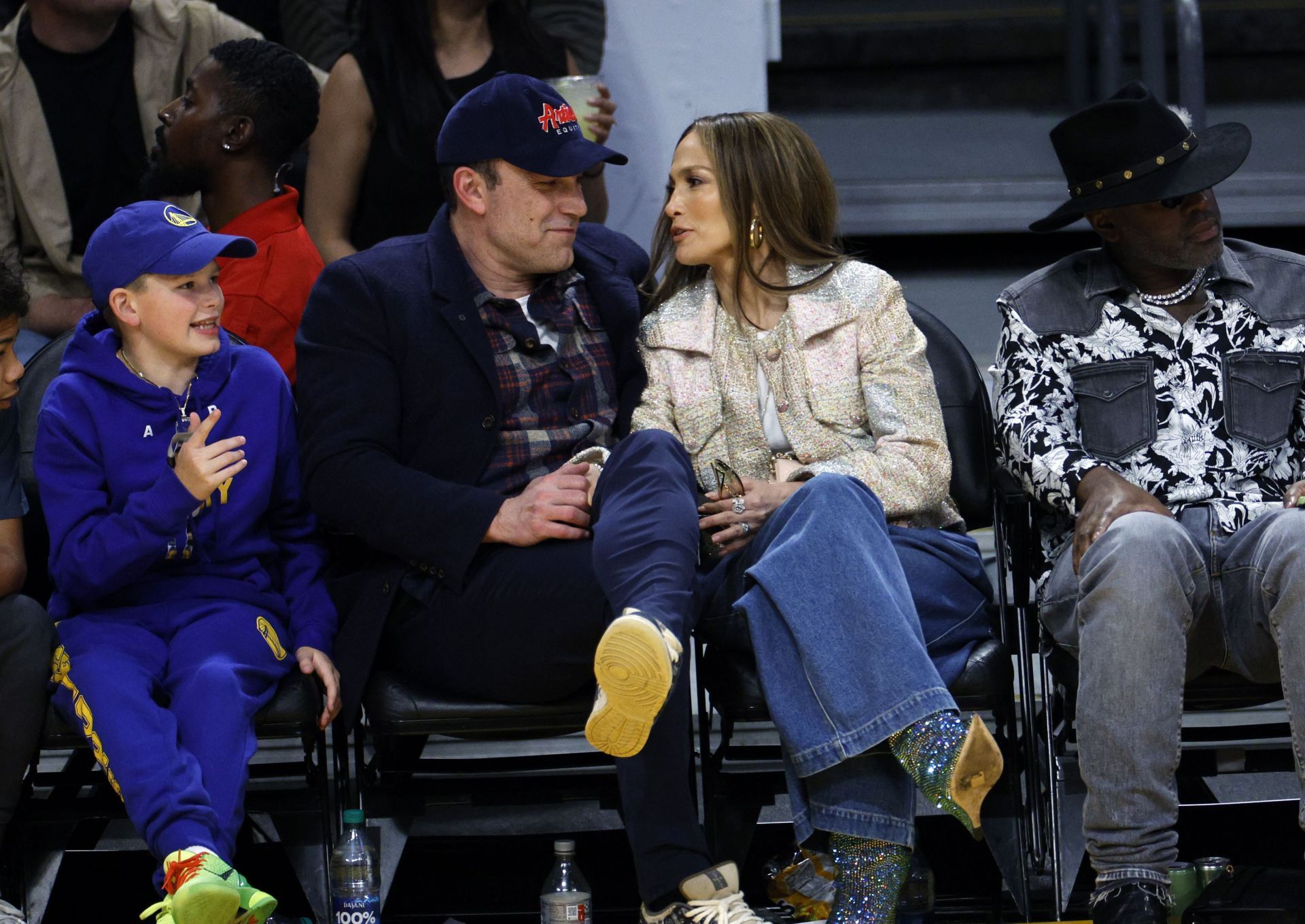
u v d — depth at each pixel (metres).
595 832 12.58
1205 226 10.82
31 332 14.20
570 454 11.06
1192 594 9.72
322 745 10.16
